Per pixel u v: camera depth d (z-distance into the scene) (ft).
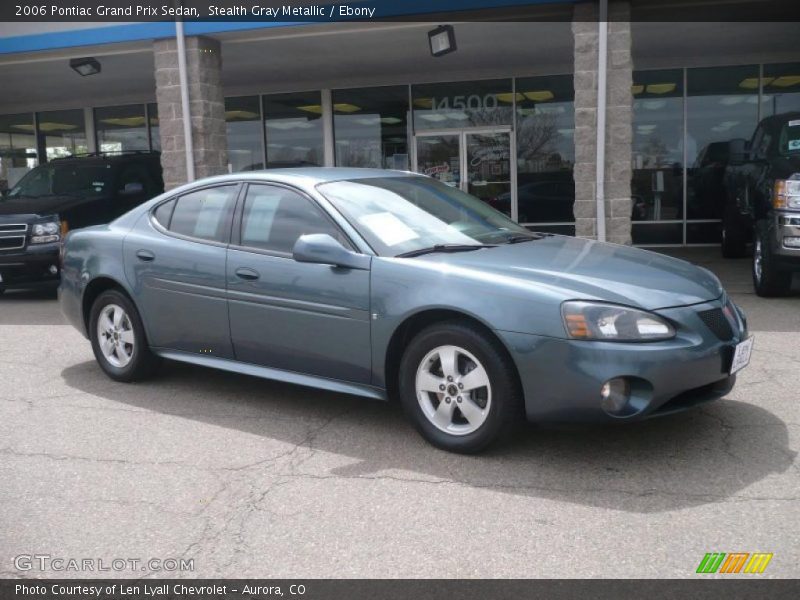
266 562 10.55
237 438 15.30
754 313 25.73
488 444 13.61
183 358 17.88
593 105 28.81
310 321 15.37
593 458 13.69
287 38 34.19
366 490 12.71
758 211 30.42
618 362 12.41
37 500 12.64
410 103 48.91
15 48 36.29
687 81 45.27
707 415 15.67
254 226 16.62
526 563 10.30
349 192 16.29
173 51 33.58
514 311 13.02
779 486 12.35
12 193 37.99
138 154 39.65
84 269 19.38
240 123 52.08
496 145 48.16
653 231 46.96
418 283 14.02
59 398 18.21
